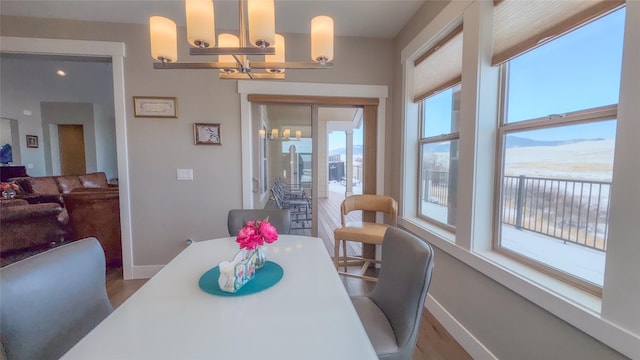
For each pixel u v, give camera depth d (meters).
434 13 2.25
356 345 0.81
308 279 1.24
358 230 2.67
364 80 3.07
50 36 2.65
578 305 1.13
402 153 2.87
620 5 1.02
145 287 1.16
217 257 1.51
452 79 2.13
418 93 2.69
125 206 2.87
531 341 1.37
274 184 3.22
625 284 0.97
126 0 2.36
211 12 1.26
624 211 0.97
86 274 1.14
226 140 2.95
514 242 1.66
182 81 2.86
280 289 1.15
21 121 7.01
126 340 0.83
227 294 1.10
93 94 7.90
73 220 3.08
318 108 3.17
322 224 3.99
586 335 1.11
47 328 0.96
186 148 2.91
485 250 1.80
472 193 1.78
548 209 1.44
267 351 0.78
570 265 1.33
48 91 7.48
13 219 3.40
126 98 2.80
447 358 1.76
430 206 2.64
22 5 2.42
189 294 1.10
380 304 1.37
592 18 1.13
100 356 0.76
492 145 1.76
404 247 1.27
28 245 3.58
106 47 2.72
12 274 0.88
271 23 1.21
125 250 2.89
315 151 3.20
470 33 1.79
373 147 3.18
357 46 3.04
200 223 2.97
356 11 2.53
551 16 1.31
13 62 6.23
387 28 2.86
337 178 3.83
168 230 2.95
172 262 1.44
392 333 1.19
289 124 3.17
